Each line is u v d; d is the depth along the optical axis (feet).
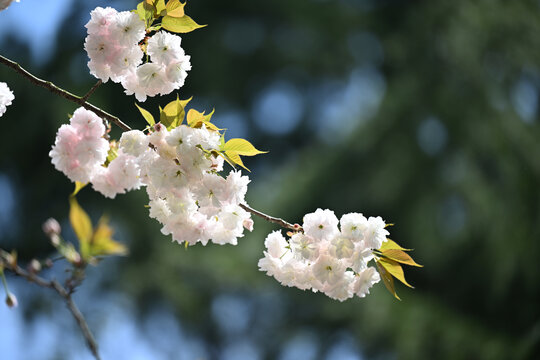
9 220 38.55
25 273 5.67
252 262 39.42
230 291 39.55
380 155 39.73
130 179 7.06
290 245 7.53
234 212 7.47
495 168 38.24
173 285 38.58
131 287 37.86
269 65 49.83
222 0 49.24
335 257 7.40
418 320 34.86
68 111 38.52
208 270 38.96
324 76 51.29
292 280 7.70
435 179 38.24
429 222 37.60
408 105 40.11
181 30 7.48
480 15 41.19
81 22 41.42
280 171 45.39
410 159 38.93
